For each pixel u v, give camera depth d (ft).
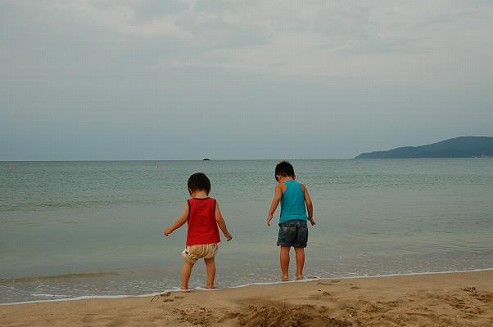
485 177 170.60
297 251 22.25
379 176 184.34
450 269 24.80
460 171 255.91
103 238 34.09
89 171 240.12
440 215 48.85
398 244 32.12
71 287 20.68
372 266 25.43
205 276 22.99
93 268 24.52
